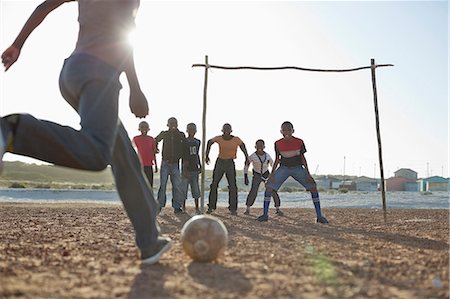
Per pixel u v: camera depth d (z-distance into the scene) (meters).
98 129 3.99
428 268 4.78
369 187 70.50
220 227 5.00
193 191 13.62
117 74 4.23
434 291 3.85
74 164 3.85
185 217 11.68
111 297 3.58
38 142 3.72
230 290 3.81
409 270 4.66
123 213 13.20
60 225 9.36
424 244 6.72
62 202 21.36
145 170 12.52
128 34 4.30
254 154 13.87
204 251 4.87
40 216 11.84
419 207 19.25
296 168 10.91
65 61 4.34
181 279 4.16
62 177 62.47
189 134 13.51
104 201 23.48
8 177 56.19
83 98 4.09
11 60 4.62
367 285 4.02
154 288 3.85
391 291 3.84
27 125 3.68
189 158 13.30
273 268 4.70
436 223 10.54
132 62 4.64
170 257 5.20
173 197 12.85
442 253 5.80
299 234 8.00
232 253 5.59
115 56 4.21
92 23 4.23
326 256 5.48
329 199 28.17
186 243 4.94
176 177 12.79
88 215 12.32
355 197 31.27
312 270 4.61
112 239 6.93
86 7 4.29
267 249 6.02
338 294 3.72
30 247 5.99
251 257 5.33
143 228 4.73
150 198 4.74
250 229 8.83
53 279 4.11
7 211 13.59
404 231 8.66
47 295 3.59
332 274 4.43
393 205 21.19
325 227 9.48
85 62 4.12
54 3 4.60
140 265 4.73
